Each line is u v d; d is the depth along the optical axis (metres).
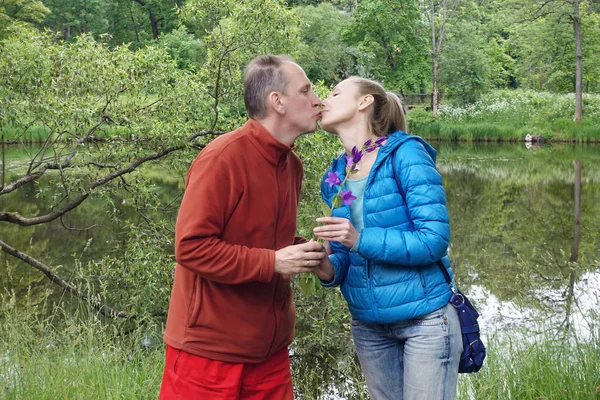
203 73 6.80
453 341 2.42
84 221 10.25
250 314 2.24
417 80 36.47
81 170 6.71
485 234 10.50
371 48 35.00
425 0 40.66
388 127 2.60
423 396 2.40
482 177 17.45
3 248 6.24
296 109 2.28
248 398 2.32
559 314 5.27
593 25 32.84
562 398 3.32
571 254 9.12
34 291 6.95
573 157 22.94
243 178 2.20
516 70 44.00
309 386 5.21
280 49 6.73
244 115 6.98
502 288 7.30
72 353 3.62
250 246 2.25
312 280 2.48
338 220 2.35
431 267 2.44
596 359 3.56
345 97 2.58
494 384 3.46
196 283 2.23
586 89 37.81
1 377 3.37
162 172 15.13
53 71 6.30
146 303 6.15
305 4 43.53
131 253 6.43
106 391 3.30
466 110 33.09
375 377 2.60
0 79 5.77
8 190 6.25
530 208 12.87
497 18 46.88
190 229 2.12
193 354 2.23
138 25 46.62
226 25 6.64
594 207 12.94
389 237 2.34
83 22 43.84
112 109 6.59
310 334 6.00
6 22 25.64
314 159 6.08
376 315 2.46
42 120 6.02
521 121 31.42
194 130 6.74
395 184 2.44
